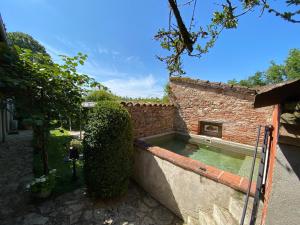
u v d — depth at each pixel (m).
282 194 1.27
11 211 3.26
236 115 4.86
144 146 4.05
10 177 4.60
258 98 1.13
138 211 3.41
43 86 3.29
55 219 3.09
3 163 5.52
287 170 1.24
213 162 4.40
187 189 3.07
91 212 3.30
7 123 10.30
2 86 2.50
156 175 3.75
